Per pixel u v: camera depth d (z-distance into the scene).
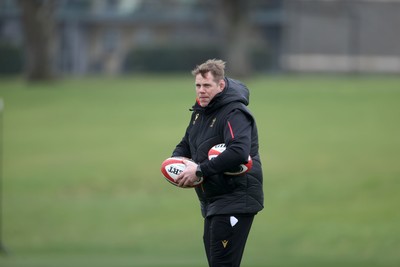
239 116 29.23
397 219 85.06
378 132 122.69
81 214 91.75
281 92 157.38
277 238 81.12
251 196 29.69
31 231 87.00
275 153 112.56
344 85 167.00
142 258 72.25
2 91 165.12
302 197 94.00
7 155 117.56
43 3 177.62
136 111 143.88
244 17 181.75
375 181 97.88
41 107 148.50
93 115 141.62
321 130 124.94
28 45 178.88
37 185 103.31
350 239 79.75
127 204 94.94
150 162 112.00
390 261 71.88
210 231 30.17
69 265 64.56
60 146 121.75
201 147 29.88
